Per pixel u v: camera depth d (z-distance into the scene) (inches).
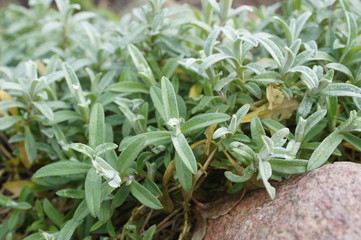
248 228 8.3
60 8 13.8
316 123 9.3
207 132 9.6
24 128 12.0
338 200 7.5
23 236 11.5
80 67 12.8
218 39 11.9
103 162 8.7
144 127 10.5
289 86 10.0
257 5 19.9
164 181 9.8
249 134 10.2
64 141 10.9
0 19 19.3
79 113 11.2
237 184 9.4
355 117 8.7
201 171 9.7
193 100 11.1
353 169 8.1
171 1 19.2
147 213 10.5
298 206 7.8
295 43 9.5
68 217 10.6
